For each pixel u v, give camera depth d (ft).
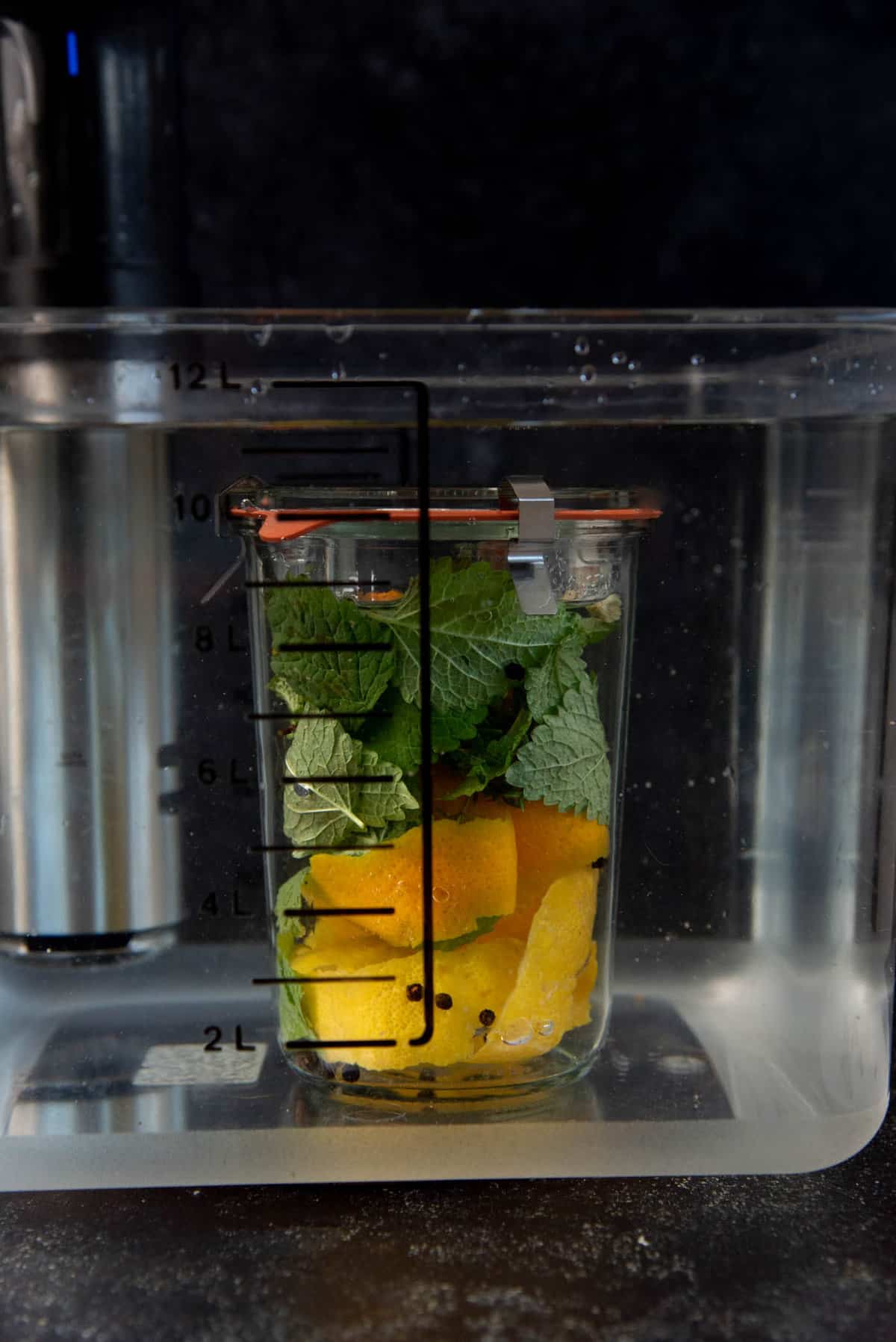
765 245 2.56
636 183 2.54
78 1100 1.72
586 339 1.72
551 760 1.64
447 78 2.49
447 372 1.71
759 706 1.78
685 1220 1.67
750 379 1.72
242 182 2.49
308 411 1.71
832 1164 1.74
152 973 1.78
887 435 1.73
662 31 2.50
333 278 2.52
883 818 1.76
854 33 2.52
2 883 1.79
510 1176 1.71
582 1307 1.54
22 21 1.97
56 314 1.69
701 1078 1.75
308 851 1.65
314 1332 1.51
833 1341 1.51
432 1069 1.68
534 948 1.66
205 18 2.44
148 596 1.76
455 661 1.63
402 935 1.65
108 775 1.78
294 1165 1.70
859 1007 1.76
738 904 1.80
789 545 1.75
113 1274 1.59
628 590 1.73
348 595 1.64
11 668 1.77
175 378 1.71
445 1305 1.55
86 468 1.74
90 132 2.01
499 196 2.52
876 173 2.56
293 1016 1.69
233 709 1.78
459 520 1.63
